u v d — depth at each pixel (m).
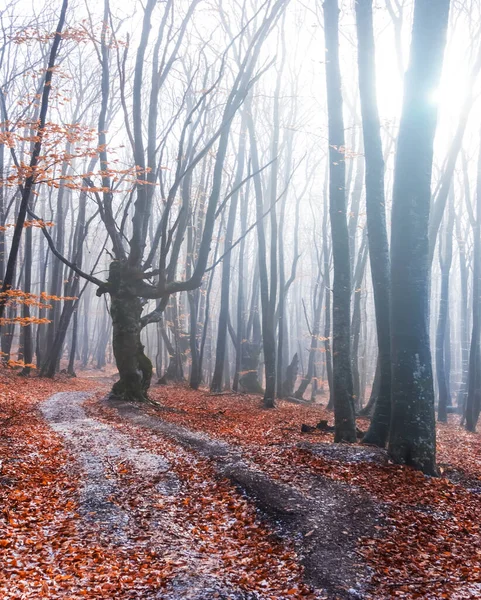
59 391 26.47
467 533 8.42
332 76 15.48
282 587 6.64
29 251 29.11
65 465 12.02
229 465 11.38
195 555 7.52
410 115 11.45
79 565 7.06
